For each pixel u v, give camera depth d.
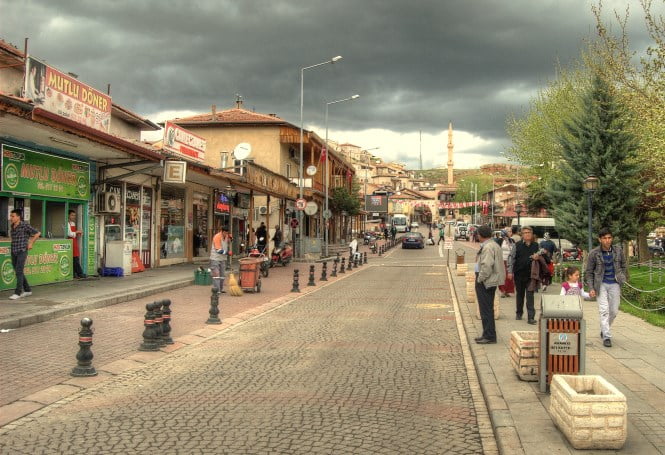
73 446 5.18
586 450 4.83
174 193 26.64
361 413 6.21
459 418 6.09
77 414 6.12
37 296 13.99
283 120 41.16
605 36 16.50
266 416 6.06
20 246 13.36
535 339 7.64
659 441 5.02
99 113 17.20
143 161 19.00
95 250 19.48
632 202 19.84
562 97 29.72
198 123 41.66
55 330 10.61
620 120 19.81
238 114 43.50
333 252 48.31
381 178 153.00
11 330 10.43
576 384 5.53
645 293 15.90
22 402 6.44
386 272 28.95
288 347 9.84
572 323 6.58
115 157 18.95
